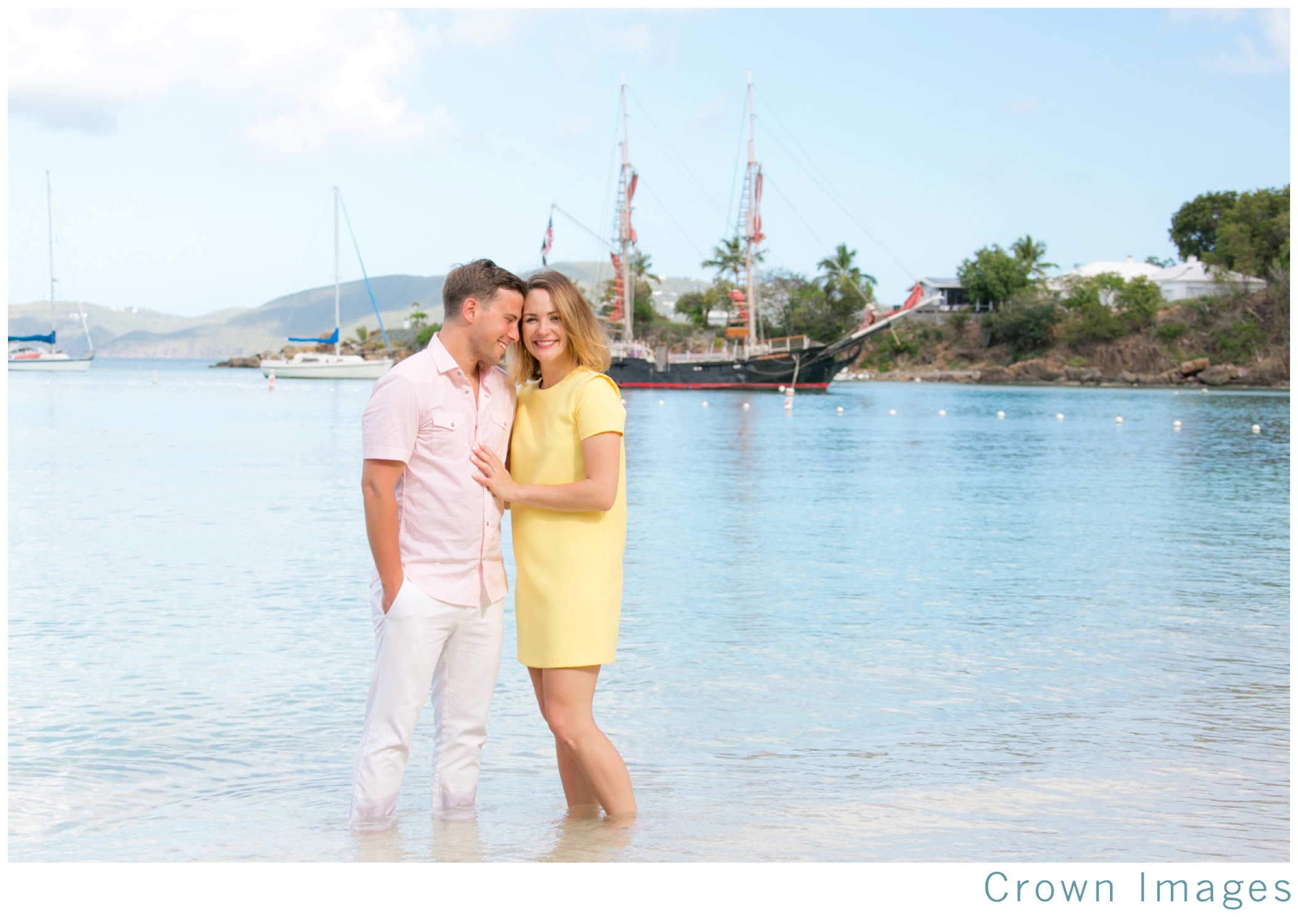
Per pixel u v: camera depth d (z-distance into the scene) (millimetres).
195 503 12836
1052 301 95562
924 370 99875
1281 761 4113
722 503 13523
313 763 4105
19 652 5863
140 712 4770
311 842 3250
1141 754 4203
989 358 98688
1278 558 9477
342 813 3545
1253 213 90000
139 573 8297
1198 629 6605
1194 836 3301
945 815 3484
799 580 8266
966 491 15266
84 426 28891
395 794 3453
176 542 9852
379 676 3387
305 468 17562
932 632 6500
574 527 3465
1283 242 85938
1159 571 8797
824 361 66438
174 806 3623
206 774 3971
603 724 4625
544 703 3533
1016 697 5047
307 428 29016
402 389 3232
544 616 3465
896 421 37906
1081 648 6078
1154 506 13523
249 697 5012
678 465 19516
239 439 24297
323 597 7430
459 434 3346
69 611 6945
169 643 6090
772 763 4090
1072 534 10914
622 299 73625
